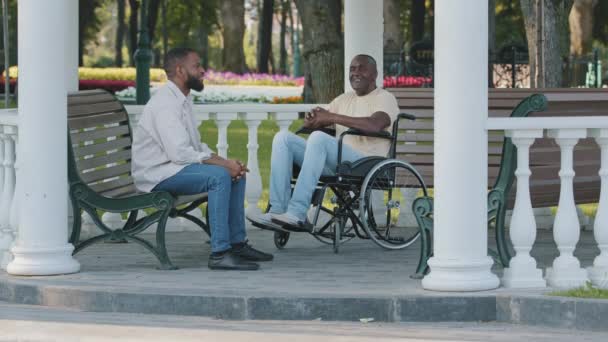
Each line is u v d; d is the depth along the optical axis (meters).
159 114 9.15
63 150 8.63
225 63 54.62
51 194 8.59
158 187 9.16
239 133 23.97
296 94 38.22
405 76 34.00
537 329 7.36
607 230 7.92
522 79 33.28
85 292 8.01
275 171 9.78
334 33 23.23
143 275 8.69
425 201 8.38
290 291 7.85
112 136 10.24
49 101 8.52
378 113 10.08
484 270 7.80
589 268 8.05
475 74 7.70
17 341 7.03
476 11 7.68
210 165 9.08
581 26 46.03
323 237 10.66
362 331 7.25
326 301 7.63
